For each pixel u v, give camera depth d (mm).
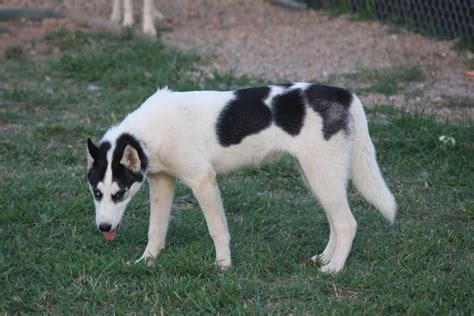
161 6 16578
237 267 6855
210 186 6691
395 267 6852
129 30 13953
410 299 6340
